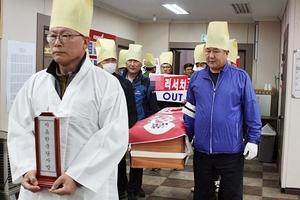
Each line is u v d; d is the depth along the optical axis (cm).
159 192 357
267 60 645
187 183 390
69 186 120
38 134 123
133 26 692
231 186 234
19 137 133
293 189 371
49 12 419
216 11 601
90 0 136
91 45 525
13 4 358
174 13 636
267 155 521
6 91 351
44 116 122
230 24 683
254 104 228
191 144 256
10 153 132
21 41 371
